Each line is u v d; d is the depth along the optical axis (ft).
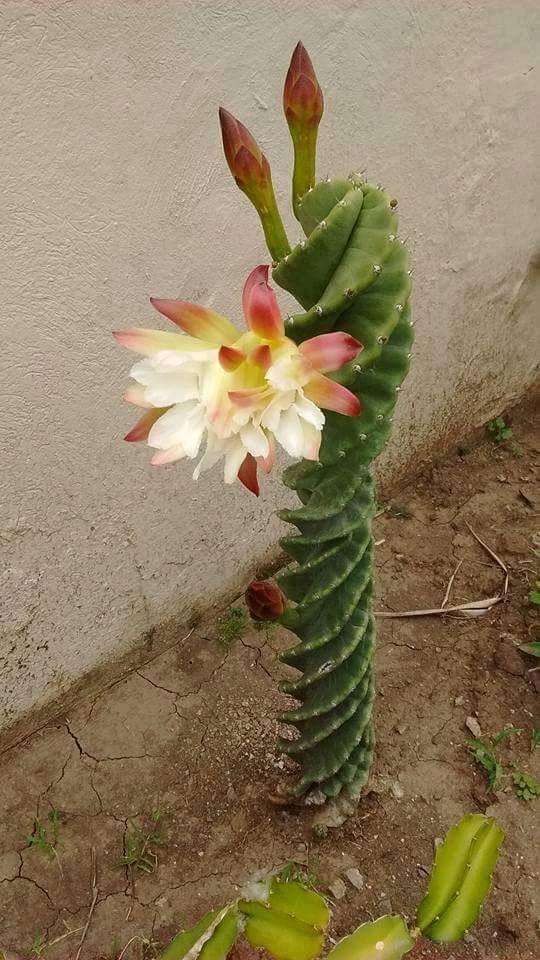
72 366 2.69
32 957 2.62
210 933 1.70
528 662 3.54
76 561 3.06
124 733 3.29
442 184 3.67
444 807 3.01
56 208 2.41
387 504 4.44
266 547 3.89
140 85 2.42
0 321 2.45
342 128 3.12
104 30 2.26
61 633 3.17
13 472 2.70
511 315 4.53
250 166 1.59
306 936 1.72
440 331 4.13
